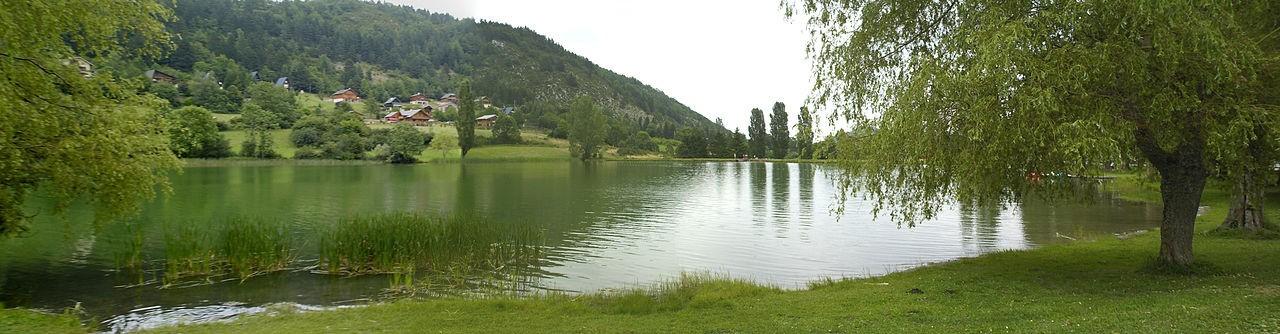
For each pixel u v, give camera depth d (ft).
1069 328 30.91
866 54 46.73
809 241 87.97
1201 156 42.86
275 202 138.92
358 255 63.72
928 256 75.87
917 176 45.29
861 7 47.29
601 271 66.80
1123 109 37.22
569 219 113.70
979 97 36.09
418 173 270.46
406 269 63.93
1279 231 68.23
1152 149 43.21
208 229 90.27
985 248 81.25
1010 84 34.32
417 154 384.88
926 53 42.91
